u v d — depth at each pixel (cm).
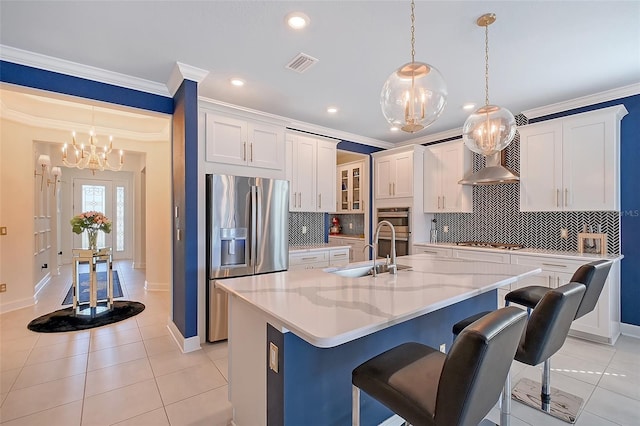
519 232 400
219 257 307
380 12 200
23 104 403
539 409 203
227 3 192
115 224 823
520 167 365
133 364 261
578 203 322
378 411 180
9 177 398
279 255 350
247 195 326
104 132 480
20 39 229
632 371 250
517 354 157
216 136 321
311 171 435
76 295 382
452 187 443
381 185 512
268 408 150
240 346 179
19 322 355
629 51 246
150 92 309
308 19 207
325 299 151
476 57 257
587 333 308
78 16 203
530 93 331
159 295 481
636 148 312
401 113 184
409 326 196
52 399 212
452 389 94
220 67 275
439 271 221
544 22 209
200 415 197
